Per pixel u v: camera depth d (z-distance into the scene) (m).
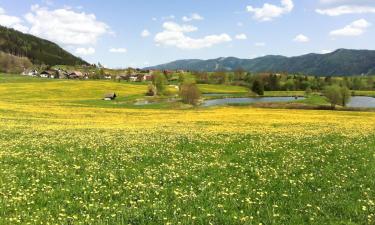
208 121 58.75
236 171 22.27
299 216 14.58
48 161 24.16
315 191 18.00
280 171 22.02
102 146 30.33
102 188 18.33
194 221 13.96
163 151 28.17
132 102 143.00
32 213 14.68
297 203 16.14
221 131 42.00
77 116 68.38
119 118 66.94
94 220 13.95
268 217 14.52
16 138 34.88
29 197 16.59
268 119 63.22
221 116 70.81
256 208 15.74
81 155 26.34
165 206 15.55
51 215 14.30
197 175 21.20
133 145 30.84
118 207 15.42
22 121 53.94
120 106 117.00
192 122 57.16
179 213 14.79
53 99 136.25
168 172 21.73
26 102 105.56
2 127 43.88
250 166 23.50
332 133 39.12
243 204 16.12
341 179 20.14
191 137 35.69
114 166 23.20
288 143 31.80
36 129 43.06
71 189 18.08
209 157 26.39
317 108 126.62
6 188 17.73
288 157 25.94
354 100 192.38
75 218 14.04
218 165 23.69
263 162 24.70
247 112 84.00
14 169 21.64
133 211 14.91
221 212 14.92
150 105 128.25
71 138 35.22
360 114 82.50
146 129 44.97
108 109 87.62
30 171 21.42
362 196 17.12
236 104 138.88
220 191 18.08
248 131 42.00
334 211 15.18
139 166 23.34
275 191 18.22
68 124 52.94
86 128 45.94
